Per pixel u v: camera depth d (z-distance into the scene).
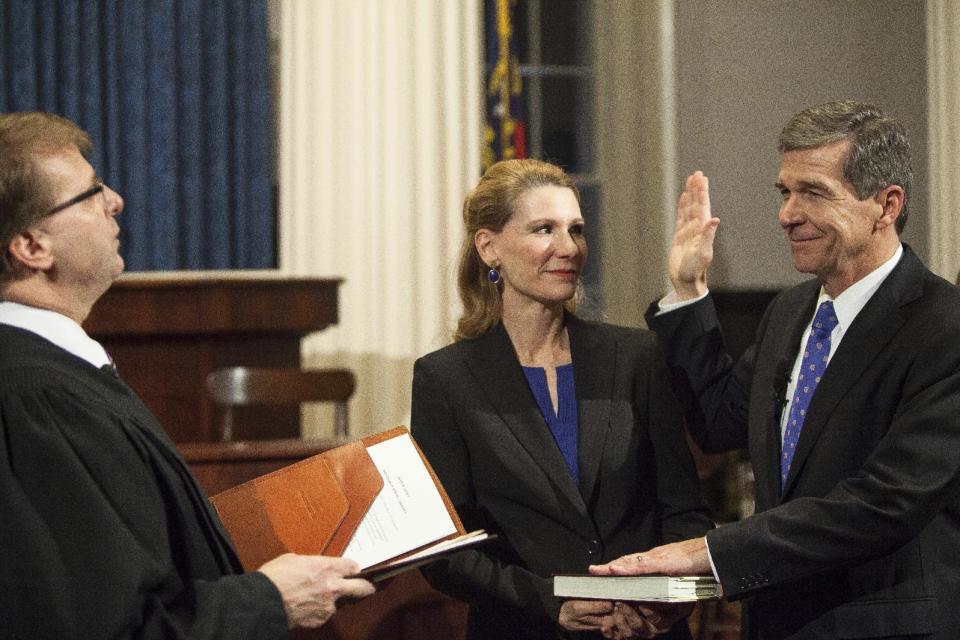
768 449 1.97
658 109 6.77
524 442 2.08
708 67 6.77
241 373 4.41
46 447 1.44
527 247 2.11
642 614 1.93
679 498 2.12
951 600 1.80
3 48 5.83
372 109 6.20
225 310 4.85
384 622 2.82
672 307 2.24
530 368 2.18
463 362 2.17
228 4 6.09
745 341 6.46
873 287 1.89
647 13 6.75
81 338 1.60
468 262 2.23
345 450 1.89
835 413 1.86
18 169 1.54
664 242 6.78
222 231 6.13
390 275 6.22
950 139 6.10
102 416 1.50
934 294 1.85
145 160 5.99
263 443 3.22
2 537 1.39
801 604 1.87
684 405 2.26
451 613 2.86
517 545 2.06
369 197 6.21
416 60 6.25
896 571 1.82
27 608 1.37
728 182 6.79
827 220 1.83
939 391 1.76
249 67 6.14
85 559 1.39
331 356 6.18
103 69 5.95
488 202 2.15
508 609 1.99
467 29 6.36
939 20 6.14
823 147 1.83
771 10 6.78
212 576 1.57
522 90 6.72
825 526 1.78
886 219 1.85
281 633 1.53
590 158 6.84
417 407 2.16
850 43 6.76
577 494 2.05
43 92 5.89
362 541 1.79
